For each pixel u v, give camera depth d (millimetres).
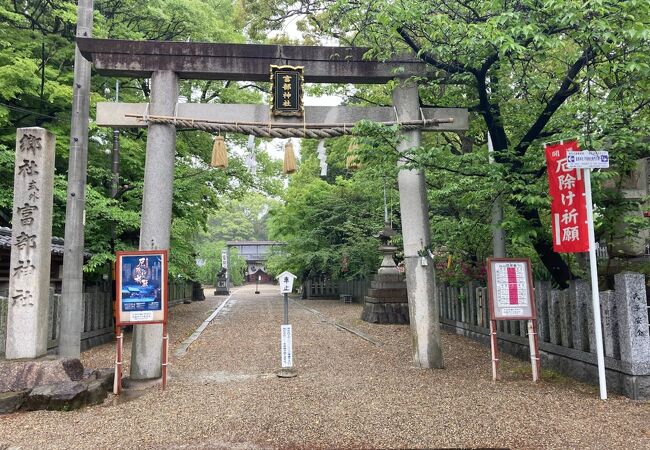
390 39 8312
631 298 6074
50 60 12922
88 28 8031
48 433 5086
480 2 7727
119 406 6098
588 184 6383
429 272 8258
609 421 5168
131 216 11133
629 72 6578
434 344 8117
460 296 11852
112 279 12250
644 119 7281
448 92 9969
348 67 8273
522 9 7039
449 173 9109
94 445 4730
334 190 23703
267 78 8305
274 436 4895
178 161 15055
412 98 8469
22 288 6723
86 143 8023
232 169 16047
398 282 14836
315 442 4723
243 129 8008
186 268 15680
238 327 14094
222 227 61250
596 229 8312
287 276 8219
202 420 5418
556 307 7770
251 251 58469
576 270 9062
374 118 8398
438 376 7441
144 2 13961
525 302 7188
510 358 9008
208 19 14875
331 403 5984
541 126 8258
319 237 23578
